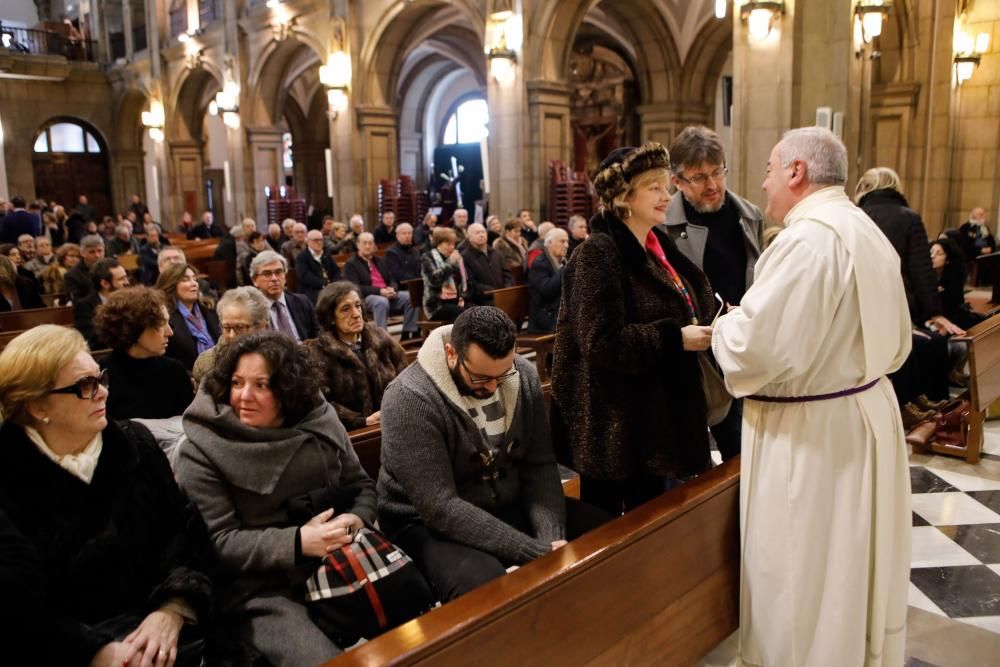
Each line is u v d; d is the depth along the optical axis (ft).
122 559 6.02
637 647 6.10
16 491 5.69
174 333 14.20
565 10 33.32
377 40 43.34
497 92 34.81
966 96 36.32
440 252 22.17
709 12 43.70
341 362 11.18
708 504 6.85
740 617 7.16
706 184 8.46
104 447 6.15
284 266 15.51
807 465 6.49
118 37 76.33
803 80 21.74
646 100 47.98
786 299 6.12
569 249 26.40
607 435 7.25
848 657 6.56
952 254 18.80
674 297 7.30
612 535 5.88
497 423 7.61
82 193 78.02
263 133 55.57
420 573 6.95
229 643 6.46
